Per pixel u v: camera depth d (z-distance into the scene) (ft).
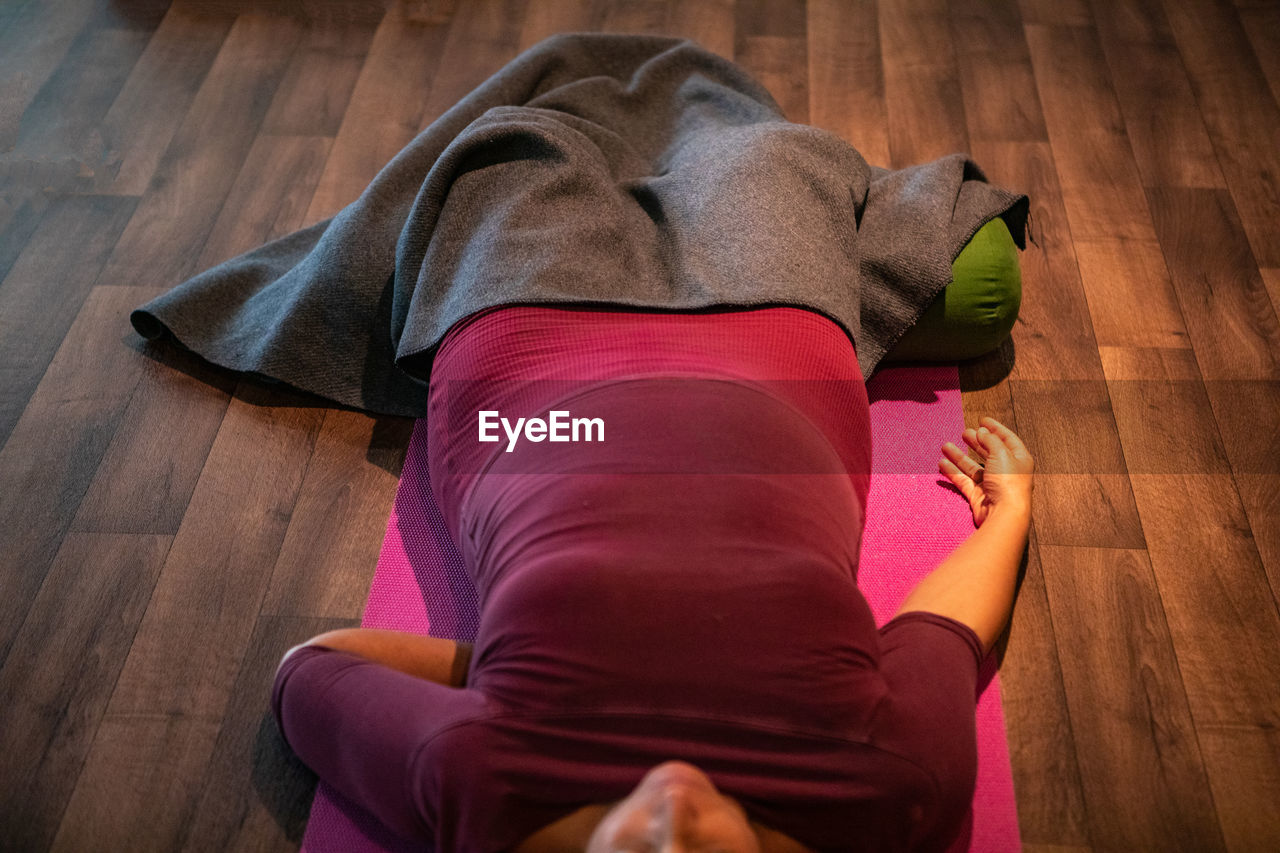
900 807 2.86
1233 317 5.23
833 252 4.30
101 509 4.65
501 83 5.20
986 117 6.24
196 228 5.74
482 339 3.92
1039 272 5.44
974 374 5.01
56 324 5.32
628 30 6.79
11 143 6.18
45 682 4.16
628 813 2.54
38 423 4.94
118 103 6.40
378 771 3.08
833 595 3.06
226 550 4.52
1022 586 4.33
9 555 4.51
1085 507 4.56
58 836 3.80
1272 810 3.78
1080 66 6.52
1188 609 4.26
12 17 6.85
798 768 2.87
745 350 3.78
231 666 4.19
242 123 6.27
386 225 4.65
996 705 3.99
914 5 6.87
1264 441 4.76
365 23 6.84
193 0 6.95
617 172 4.93
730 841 2.50
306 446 4.83
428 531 4.50
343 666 3.36
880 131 6.18
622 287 4.14
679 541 3.07
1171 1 6.88
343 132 6.22
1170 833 3.74
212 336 5.00
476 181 4.43
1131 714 4.00
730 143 4.56
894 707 3.00
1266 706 4.01
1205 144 6.07
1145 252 5.53
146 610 4.34
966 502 4.50
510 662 3.00
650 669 2.89
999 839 3.70
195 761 3.96
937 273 4.43
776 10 6.86
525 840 2.87
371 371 4.79
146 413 4.96
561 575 3.02
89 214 5.81
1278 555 4.40
